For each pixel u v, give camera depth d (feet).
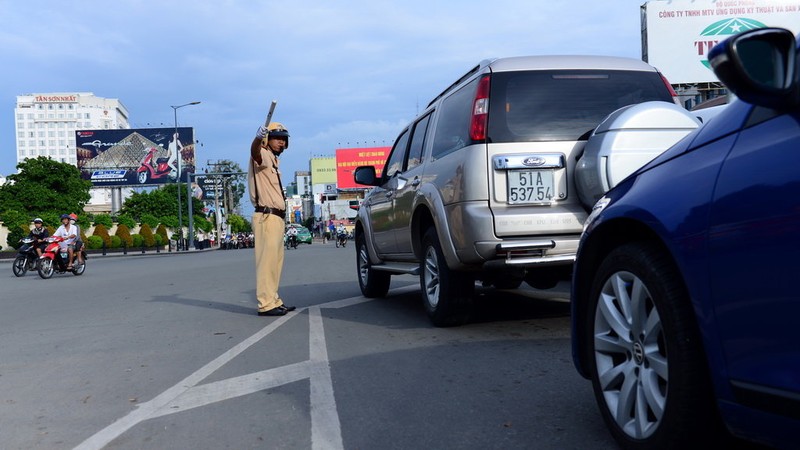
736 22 94.73
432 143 19.99
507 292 27.48
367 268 27.78
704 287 7.61
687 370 7.86
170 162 230.07
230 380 14.44
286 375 14.65
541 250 16.22
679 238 7.97
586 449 9.68
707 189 7.79
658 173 8.96
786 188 6.70
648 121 14.92
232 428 11.21
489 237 16.16
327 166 392.68
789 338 6.58
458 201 16.93
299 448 10.15
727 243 7.29
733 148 7.74
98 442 10.72
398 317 22.17
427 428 10.84
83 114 618.85
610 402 9.48
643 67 18.01
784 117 7.17
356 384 13.67
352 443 10.29
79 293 38.01
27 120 615.57
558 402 11.91
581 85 17.31
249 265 62.18
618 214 9.20
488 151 16.48
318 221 369.50
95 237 164.55
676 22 95.76
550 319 20.43
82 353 18.38
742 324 7.11
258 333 20.16
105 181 229.45
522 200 16.38
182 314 25.66
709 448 8.07
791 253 6.55
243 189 364.99
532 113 16.84
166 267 66.28
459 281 18.52
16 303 33.58
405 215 21.43
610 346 9.48
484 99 16.76
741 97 6.70
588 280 10.44
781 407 6.64
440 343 17.30
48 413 12.51
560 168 16.55
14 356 18.39
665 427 8.13
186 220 298.76
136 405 12.83
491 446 9.95
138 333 21.40
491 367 14.58
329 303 26.81
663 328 8.18
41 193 195.72
